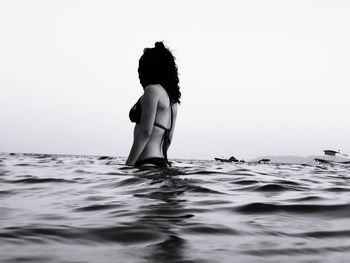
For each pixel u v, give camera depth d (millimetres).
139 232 1697
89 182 3670
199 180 3729
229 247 1513
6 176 4305
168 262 1307
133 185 3334
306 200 2701
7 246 1450
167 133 4848
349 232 1792
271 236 1705
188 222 1929
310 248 1517
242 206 2434
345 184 4090
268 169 6809
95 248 1458
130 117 4977
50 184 3580
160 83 4805
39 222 1889
